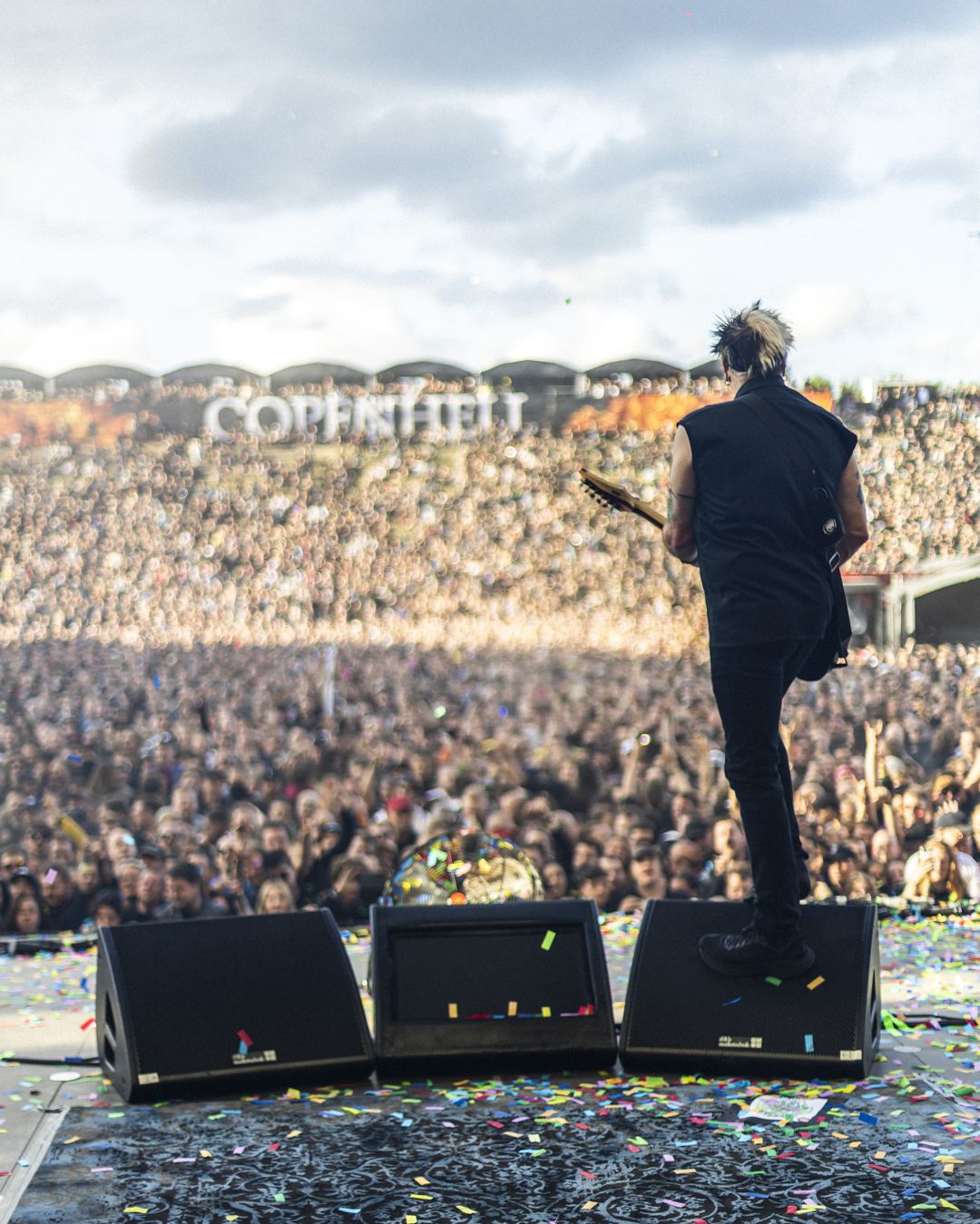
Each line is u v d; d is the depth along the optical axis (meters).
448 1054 3.04
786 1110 2.74
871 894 6.85
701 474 3.03
